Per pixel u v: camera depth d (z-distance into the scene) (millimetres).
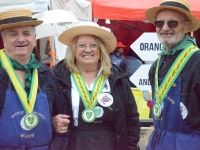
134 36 10633
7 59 2945
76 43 3402
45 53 8461
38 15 6777
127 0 8516
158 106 3373
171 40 3318
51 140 3072
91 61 3352
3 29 2910
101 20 10383
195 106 3180
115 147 3324
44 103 2967
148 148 3545
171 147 3297
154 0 8531
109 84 3393
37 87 2984
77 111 3303
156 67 3496
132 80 4941
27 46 2918
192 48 3268
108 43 3514
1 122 2814
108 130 3324
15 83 2895
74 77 3393
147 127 4949
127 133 3479
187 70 3217
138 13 8328
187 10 3324
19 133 2844
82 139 3268
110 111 3297
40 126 2912
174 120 3270
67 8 7535
